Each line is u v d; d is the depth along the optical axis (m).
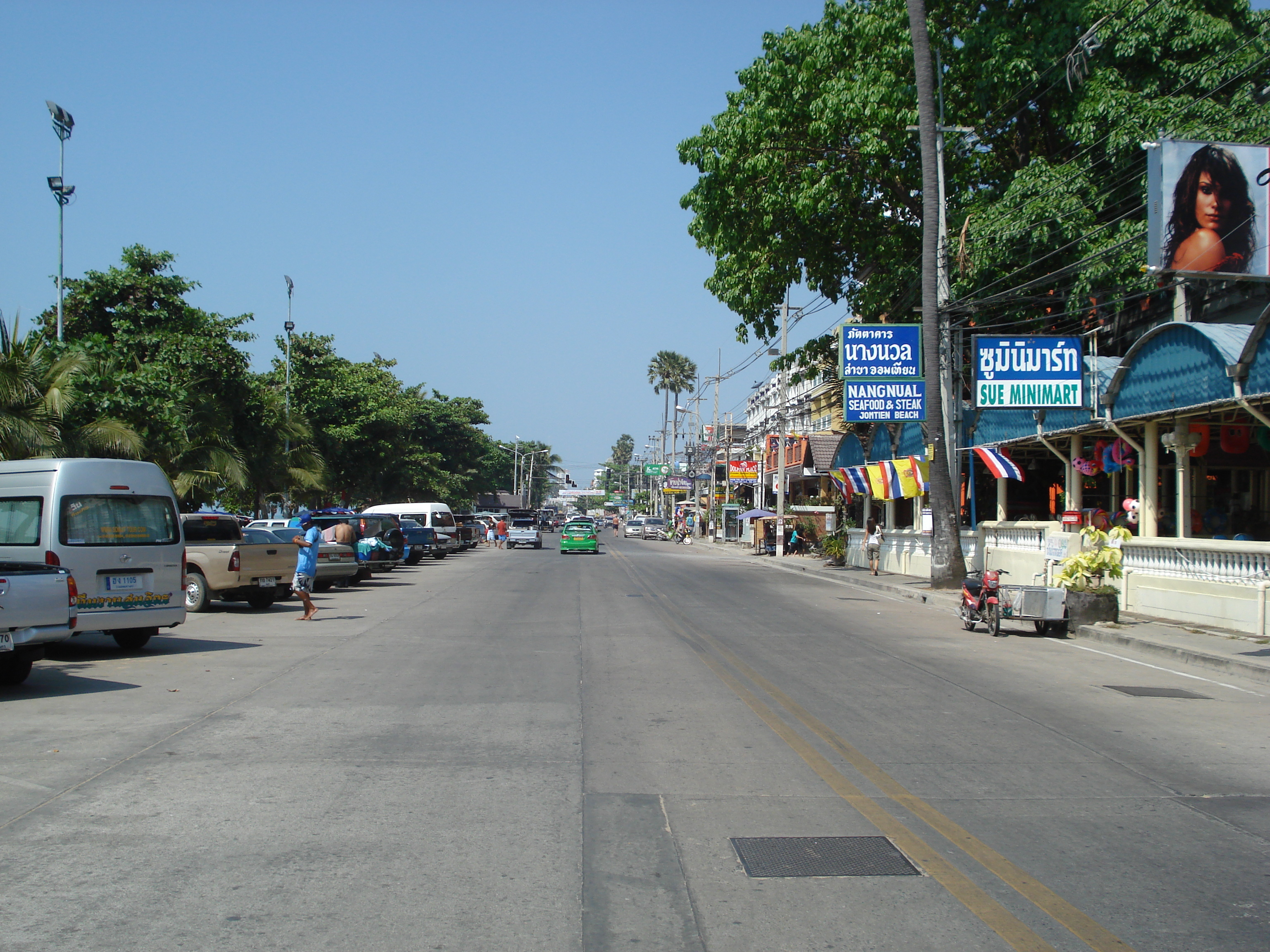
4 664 10.29
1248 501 23.83
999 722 8.99
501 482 112.94
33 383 20.25
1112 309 25.27
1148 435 19.12
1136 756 7.80
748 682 10.88
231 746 7.73
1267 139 20.14
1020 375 20.59
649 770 7.12
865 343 24.78
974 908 4.73
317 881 4.95
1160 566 17.44
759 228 27.08
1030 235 22.61
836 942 4.33
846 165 26.02
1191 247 13.40
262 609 18.84
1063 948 4.30
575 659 12.47
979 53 24.53
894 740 8.20
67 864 5.15
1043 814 6.22
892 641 14.88
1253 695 10.76
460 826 5.83
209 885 4.89
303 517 18.81
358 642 14.07
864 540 34.03
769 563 40.88
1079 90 23.38
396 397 53.16
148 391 25.28
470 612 18.48
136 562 12.84
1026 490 29.61
